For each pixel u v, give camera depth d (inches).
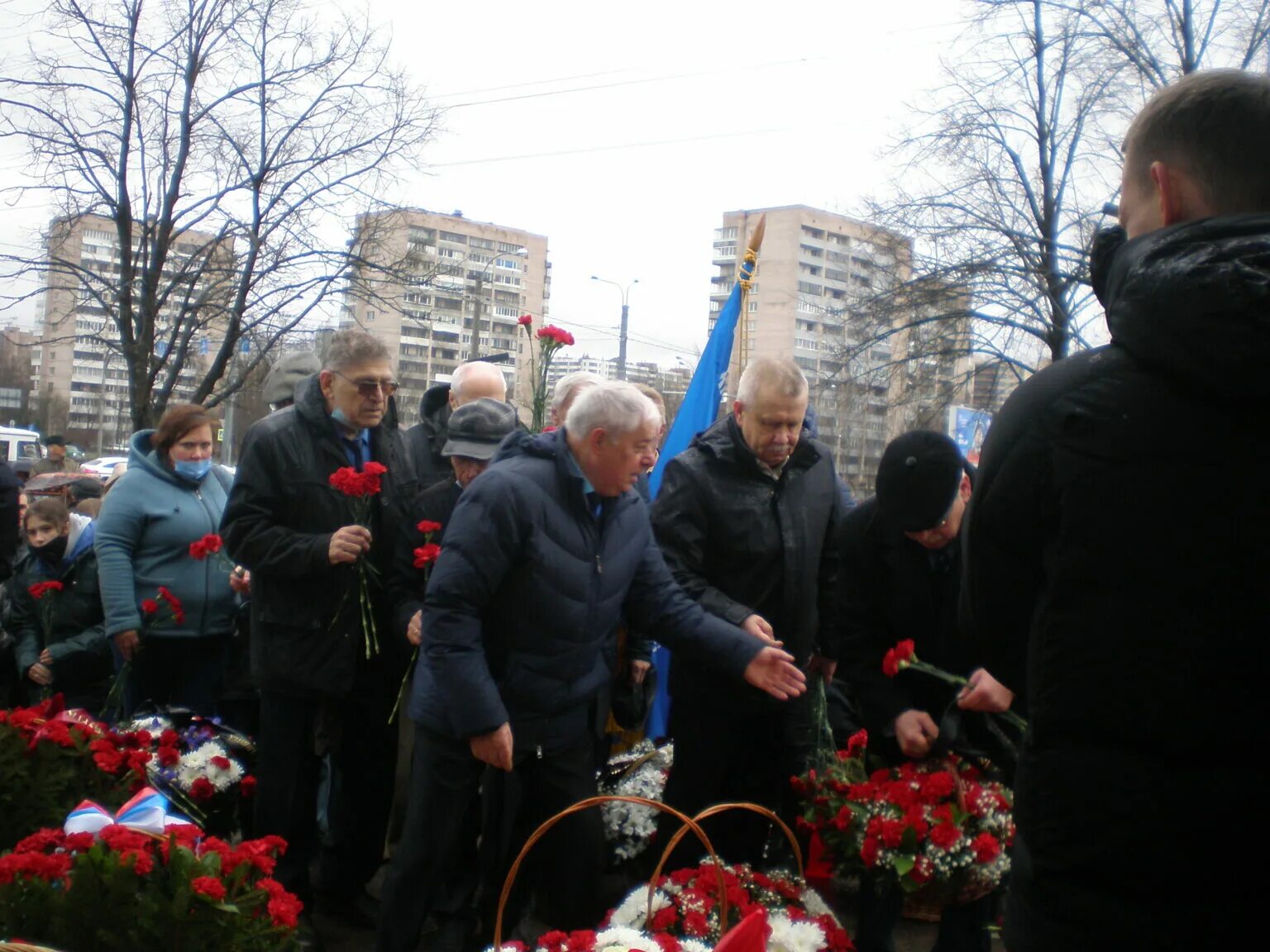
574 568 111.6
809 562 133.1
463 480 141.9
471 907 137.2
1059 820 54.6
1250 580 51.3
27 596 192.4
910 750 116.7
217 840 104.0
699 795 131.6
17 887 94.0
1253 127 56.4
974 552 61.9
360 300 496.4
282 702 134.2
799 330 1873.8
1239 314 49.6
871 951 123.0
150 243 468.8
